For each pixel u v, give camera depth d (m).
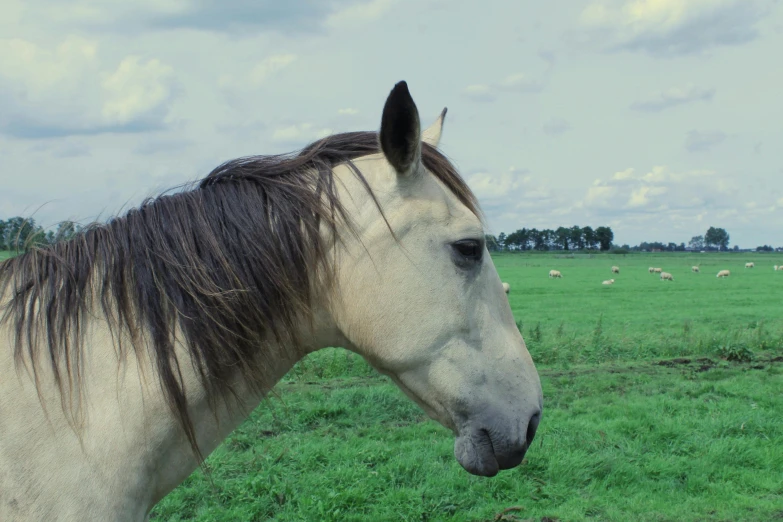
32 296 1.68
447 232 1.83
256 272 1.76
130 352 1.66
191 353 1.70
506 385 1.85
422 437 6.16
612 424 6.45
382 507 4.56
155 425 1.66
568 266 65.75
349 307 1.82
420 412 7.04
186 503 4.61
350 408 7.01
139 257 1.73
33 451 1.52
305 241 1.80
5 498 1.48
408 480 5.07
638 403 7.31
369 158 1.94
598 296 28.84
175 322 1.70
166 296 1.70
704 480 5.10
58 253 1.76
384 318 1.80
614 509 4.62
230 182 1.87
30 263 1.74
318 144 1.99
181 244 1.75
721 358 10.60
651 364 10.08
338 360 9.34
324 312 1.87
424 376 1.83
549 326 16.62
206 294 1.71
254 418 6.28
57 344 1.63
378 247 1.80
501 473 5.17
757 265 75.19
